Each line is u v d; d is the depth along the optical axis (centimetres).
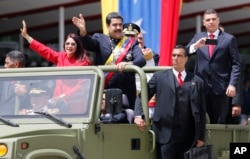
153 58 2553
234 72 2417
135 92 2239
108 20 2305
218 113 2450
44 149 1833
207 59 2442
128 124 2028
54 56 2294
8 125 1905
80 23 2253
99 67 2102
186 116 2111
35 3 4259
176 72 2127
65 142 1872
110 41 2298
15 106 2002
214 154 2264
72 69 2022
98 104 1966
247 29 4988
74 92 1984
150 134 2083
